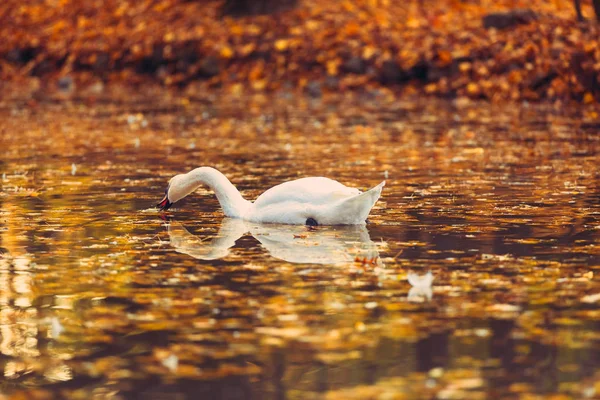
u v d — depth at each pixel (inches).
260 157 751.1
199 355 312.3
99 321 344.8
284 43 1282.0
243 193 597.0
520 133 856.9
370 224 494.3
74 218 522.3
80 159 748.0
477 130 885.2
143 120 1011.9
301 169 687.7
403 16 1289.4
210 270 409.1
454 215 515.2
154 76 1353.3
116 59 1385.3
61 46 1446.9
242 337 326.0
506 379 290.5
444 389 284.4
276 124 963.3
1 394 288.7
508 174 647.1
